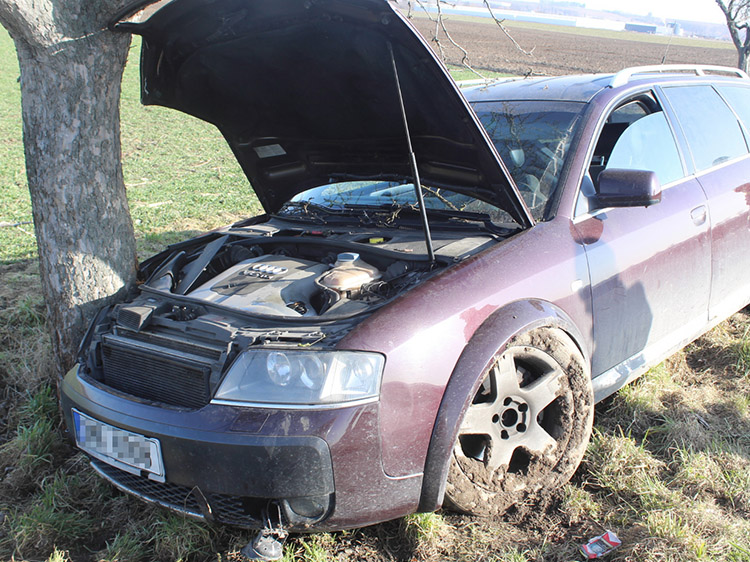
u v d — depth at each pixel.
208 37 3.19
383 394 2.37
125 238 3.59
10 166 14.35
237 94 3.60
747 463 3.21
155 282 3.22
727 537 2.67
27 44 3.15
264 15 2.95
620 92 3.62
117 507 3.13
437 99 2.95
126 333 2.87
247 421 2.32
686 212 3.64
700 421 3.61
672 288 3.60
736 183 4.10
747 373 4.07
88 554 2.85
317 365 2.33
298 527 2.45
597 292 3.13
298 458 2.28
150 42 3.21
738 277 4.20
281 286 2.94
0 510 3.14
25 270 6.49
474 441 2.85
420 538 2.72
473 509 2.79
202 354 2.58
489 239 3.08
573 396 3.01
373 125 3.48
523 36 55.66
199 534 2.80
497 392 2.74
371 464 2.38
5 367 4.30
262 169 4.16
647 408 3.69
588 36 60.00
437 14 3.95
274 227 3.83
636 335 3.46
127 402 2.61
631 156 3.61
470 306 2.62
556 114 3.56
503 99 3.89
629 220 3.36
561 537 2.80
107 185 3.46
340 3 2.65
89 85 3.28
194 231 8.28
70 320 3.50
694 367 4.28
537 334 2.83
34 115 3.29
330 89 3.34
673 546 2.60
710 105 4.30
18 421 3.82
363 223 3.63
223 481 2.35
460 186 3.42
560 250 3.00
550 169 3.31
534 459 2.94
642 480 3.09
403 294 2.61
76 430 2.77
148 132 20.41
